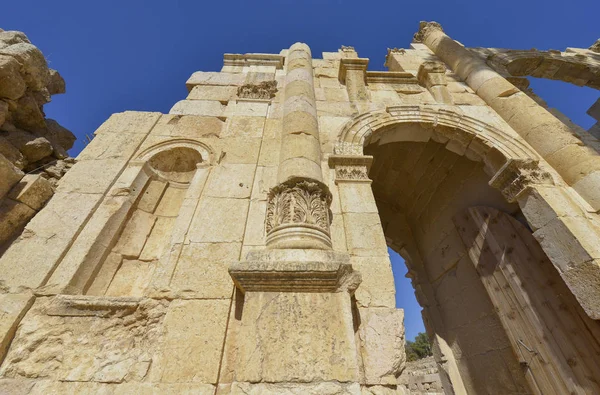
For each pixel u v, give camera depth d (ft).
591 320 12.35
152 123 15.20
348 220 10.98
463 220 19.85
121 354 7.18
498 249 16.70
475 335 18.29
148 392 6.43
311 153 12.07
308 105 15.12
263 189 11.55
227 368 6.88
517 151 15.60
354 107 18.51
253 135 14.43
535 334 14.17
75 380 6.71
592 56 28.78
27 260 8.79
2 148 11.89
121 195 11.48
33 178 10.73
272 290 7.07
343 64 21.77
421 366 52.54
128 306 7.95
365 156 13.58
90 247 9.53
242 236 9.73
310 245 8.11
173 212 12.71
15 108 13.46
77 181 11.64
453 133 17.26
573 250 11.51
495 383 16.63
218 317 7.70
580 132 16.42
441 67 22.17
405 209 26.81
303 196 9.68
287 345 6.17
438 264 22.48
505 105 18.35
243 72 21.59
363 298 8.57
